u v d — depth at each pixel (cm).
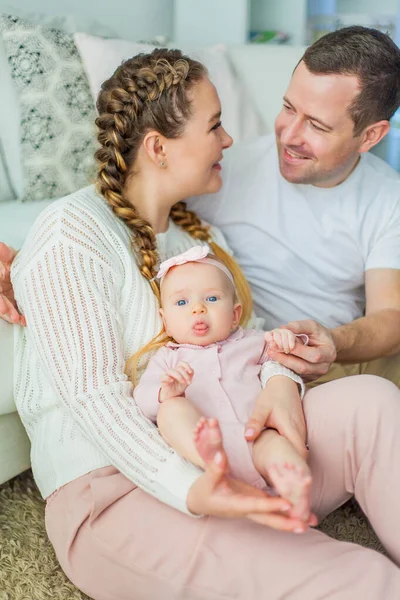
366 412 124
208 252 146
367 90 157
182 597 116
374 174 178
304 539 114
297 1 342
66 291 127
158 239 152
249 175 179
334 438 127
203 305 136
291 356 137
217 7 303
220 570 113
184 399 122
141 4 299
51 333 126
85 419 122
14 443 156
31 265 131
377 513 123
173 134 143
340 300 180
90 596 128
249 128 228
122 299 136
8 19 201
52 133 200
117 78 147
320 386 133
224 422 125
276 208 176
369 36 158
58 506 130
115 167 144
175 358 133
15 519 157
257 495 110
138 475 116
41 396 137
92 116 206
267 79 236
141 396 126
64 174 203
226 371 133
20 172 201
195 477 112
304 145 162
